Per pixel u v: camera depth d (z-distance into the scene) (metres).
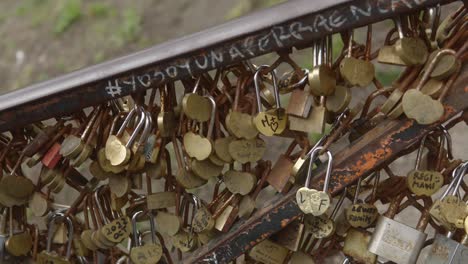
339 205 1.91
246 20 1.69
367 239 1.87
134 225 2.07
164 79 1.77
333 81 1.71
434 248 1.81
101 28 5.88
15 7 6.80
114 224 2.05
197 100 1.81
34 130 2.08
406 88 1.69
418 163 1.79
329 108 1.74
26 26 6.40
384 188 1.91
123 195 1.99
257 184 1.93
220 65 1.72
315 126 1.74
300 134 1.84
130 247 2.21
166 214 2.04
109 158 1.87
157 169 1.97
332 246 2.00
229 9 5.38
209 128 1.84
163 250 2.18
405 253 1.81
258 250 1.98
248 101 1.85
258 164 1.94
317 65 1.70
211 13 5.46
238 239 1.95
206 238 2.02
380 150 1.74
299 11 1.61
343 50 1.72
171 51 1.74
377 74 3.88
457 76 1.63
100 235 2.07
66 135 2.01
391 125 1.71
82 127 1.95
